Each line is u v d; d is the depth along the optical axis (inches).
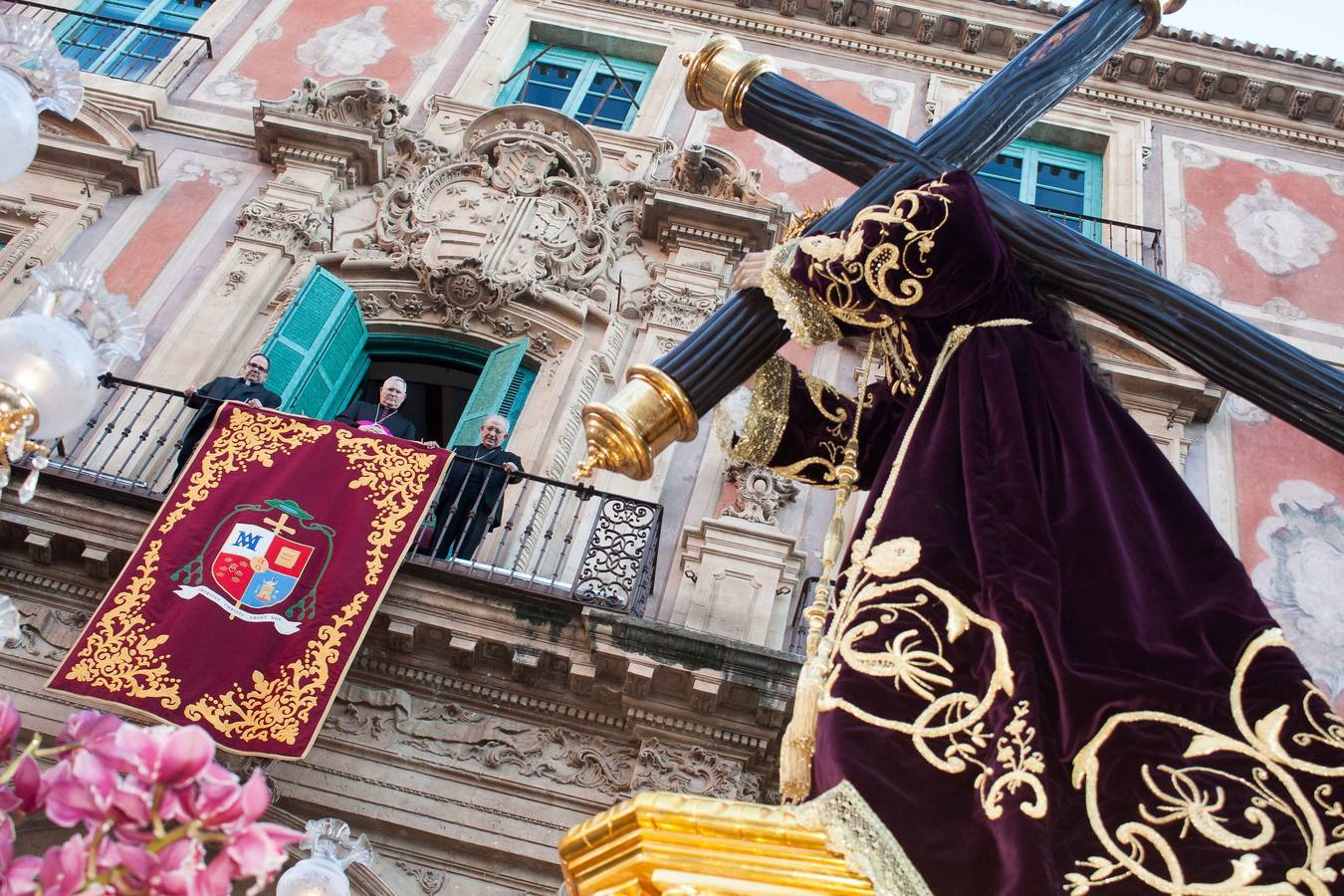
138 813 86.3
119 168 504.1
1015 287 128.1
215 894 85.3
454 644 352.8
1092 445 111.4
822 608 111.0
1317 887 78.2
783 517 429.7
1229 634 94.7
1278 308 524.1
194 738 88.9
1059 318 135.9
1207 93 604.7
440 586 358.9
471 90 570.6
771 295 127.5
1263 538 440.5
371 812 336.2
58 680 319.0
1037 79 152.3
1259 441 466.9
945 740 88.8
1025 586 95.3
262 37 585.9
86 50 570.6
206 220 502.6
